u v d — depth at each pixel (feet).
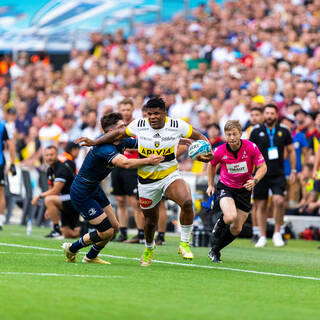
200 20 283.59
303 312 63.05
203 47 264.11
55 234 150.61
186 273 88.94
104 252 117.50
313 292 76.84
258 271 96.68
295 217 175.01
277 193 148.77
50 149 147.95
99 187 98.58
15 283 73.67
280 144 148.05
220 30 265.95
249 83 202.08
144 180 93.76
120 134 93.50
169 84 225.15
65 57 337.11
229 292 73.51
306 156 175.73
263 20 260.01
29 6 292.61
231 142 106.22
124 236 145.89
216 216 141.28
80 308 60.64
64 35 307.17
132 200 142.31
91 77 263.90
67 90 273.13
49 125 205.67
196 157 94.73
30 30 294.05
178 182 93.76
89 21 302.04
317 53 212.23
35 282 74.90
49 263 94.63
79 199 94.43
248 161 107.76
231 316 59.21
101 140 93.20
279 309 64.08
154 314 59.00
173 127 93.04
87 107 202.08
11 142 167.94
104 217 94.63
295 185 176.55
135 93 214.07
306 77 208.13
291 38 228.63
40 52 335.06
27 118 248.32
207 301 66.80
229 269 97.35
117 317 57.41
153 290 72.49
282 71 203.62
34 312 58.18
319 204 168.25
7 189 200.95
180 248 97.66
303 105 187.32
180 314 59.31
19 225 196.44
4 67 329.93
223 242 108.27
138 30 301.43
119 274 84.84
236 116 185.37
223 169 109.29
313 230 172.24
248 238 167.94
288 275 93.40
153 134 92.48
